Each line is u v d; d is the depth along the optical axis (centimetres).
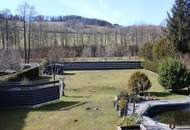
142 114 1516
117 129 1282
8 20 6431
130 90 2192
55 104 1908
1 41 6681
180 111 1731
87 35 9244
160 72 2420
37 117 1585
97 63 4759
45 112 1694
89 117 1548
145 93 2256
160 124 1379
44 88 1906
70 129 1358
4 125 1448
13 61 3619
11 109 1795
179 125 1419
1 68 3388
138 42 7862
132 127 1269
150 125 1346
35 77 3250
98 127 1373
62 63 4544
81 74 3931
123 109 1537
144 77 2211
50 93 1952
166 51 3597
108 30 10112
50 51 5075
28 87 1859
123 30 9094
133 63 4812
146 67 4400
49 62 4138
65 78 3434
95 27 12000
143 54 4500
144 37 8231
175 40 4353
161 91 2423
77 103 1916
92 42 8344
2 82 2119
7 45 6062
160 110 1717
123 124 1328
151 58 4253
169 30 4491
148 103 1806
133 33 8456
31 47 6512
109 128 1355
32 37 6906
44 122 1483
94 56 6366
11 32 6531
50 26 9638
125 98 1780
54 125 1427
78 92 2448
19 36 7012
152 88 2577
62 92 2228
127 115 1493
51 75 3703
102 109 1719
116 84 2961
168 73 2362
